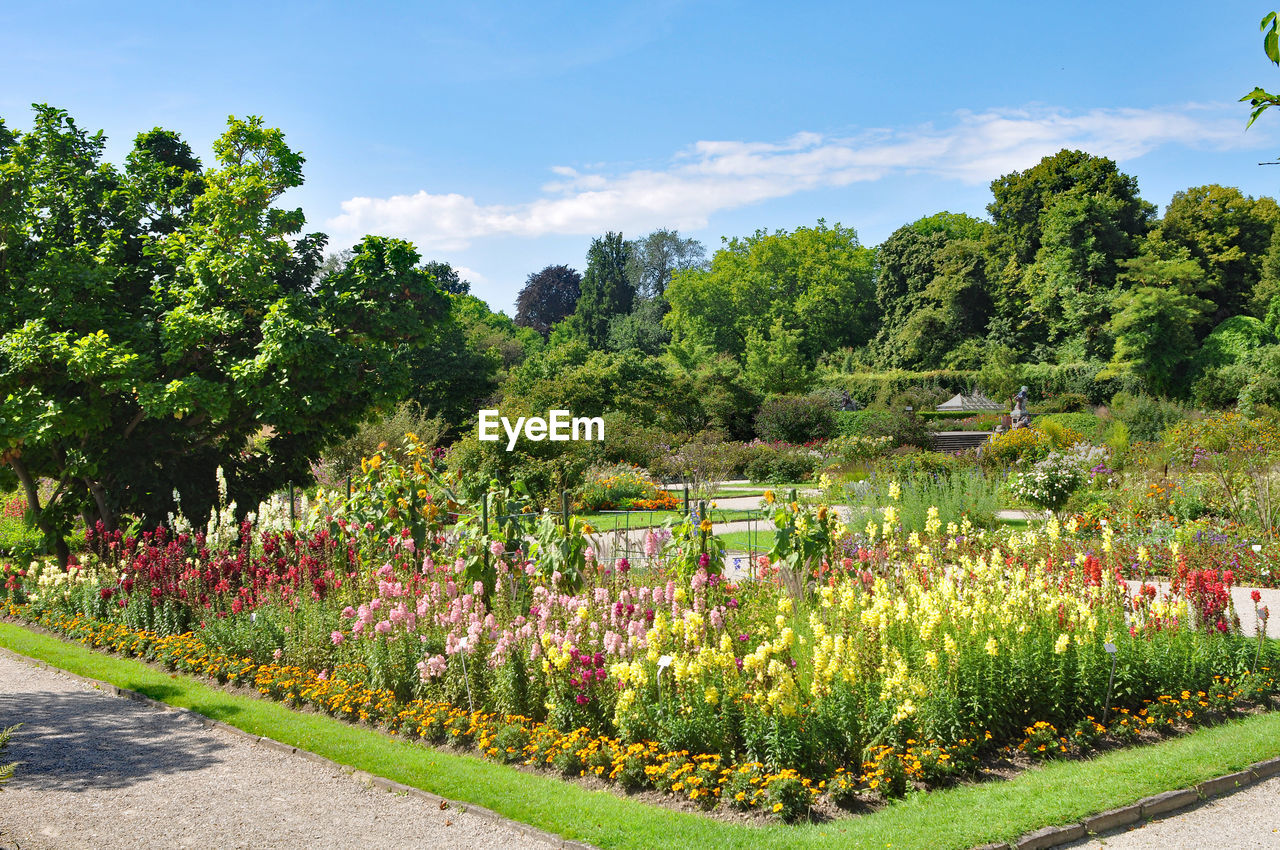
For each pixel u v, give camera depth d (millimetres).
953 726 5465
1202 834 4684
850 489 16719
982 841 4441
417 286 14625
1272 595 10008
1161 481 15102
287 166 13781
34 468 13516
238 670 7977
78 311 12344
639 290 81250
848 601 6371
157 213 14461
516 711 6289
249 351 13562
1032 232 49875
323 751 6168
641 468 24125
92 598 10312
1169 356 41781
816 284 56500
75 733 6781
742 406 35500
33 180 13398
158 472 13172
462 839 4781
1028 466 19391
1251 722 6172
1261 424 20484
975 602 6492
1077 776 5258
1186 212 48875
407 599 7848
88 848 4727
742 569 10945
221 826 5008
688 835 4586
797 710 5316
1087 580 7133
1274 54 2314
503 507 8758
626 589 7207
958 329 50750
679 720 5465
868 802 5020
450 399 36500
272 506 12625
